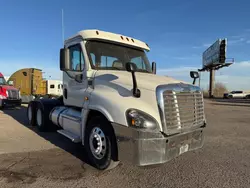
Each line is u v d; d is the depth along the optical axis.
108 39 5.35
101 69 5.05
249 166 4.72
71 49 5.55
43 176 4.02
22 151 5.46
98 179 3.94
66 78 5.94
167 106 3.76
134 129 3.60
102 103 4.21
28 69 23.39
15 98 15.56
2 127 8.42
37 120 8.27
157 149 3.61
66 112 6.03
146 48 6.19
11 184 3.69
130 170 4.36
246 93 53.00
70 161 4.80
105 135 4.15
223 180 4.00
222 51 46.69
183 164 4.78
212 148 6.07
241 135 7.86
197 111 4.38
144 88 3.92
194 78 5.00
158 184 3.80
